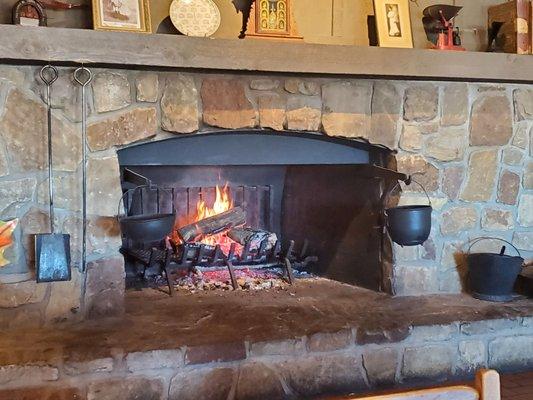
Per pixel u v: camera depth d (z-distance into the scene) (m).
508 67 3.06
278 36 2.77
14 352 2.25
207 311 2.80
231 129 2.77
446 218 3.18
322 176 3.53
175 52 2.53
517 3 3.15
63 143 2.55
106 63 2.47
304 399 2.51
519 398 2.56
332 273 3.50
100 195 2.62
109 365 2.25
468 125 3.16
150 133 2.65
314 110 2.88
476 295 3.14
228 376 2.40
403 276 3.14
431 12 3.11
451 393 1.23
